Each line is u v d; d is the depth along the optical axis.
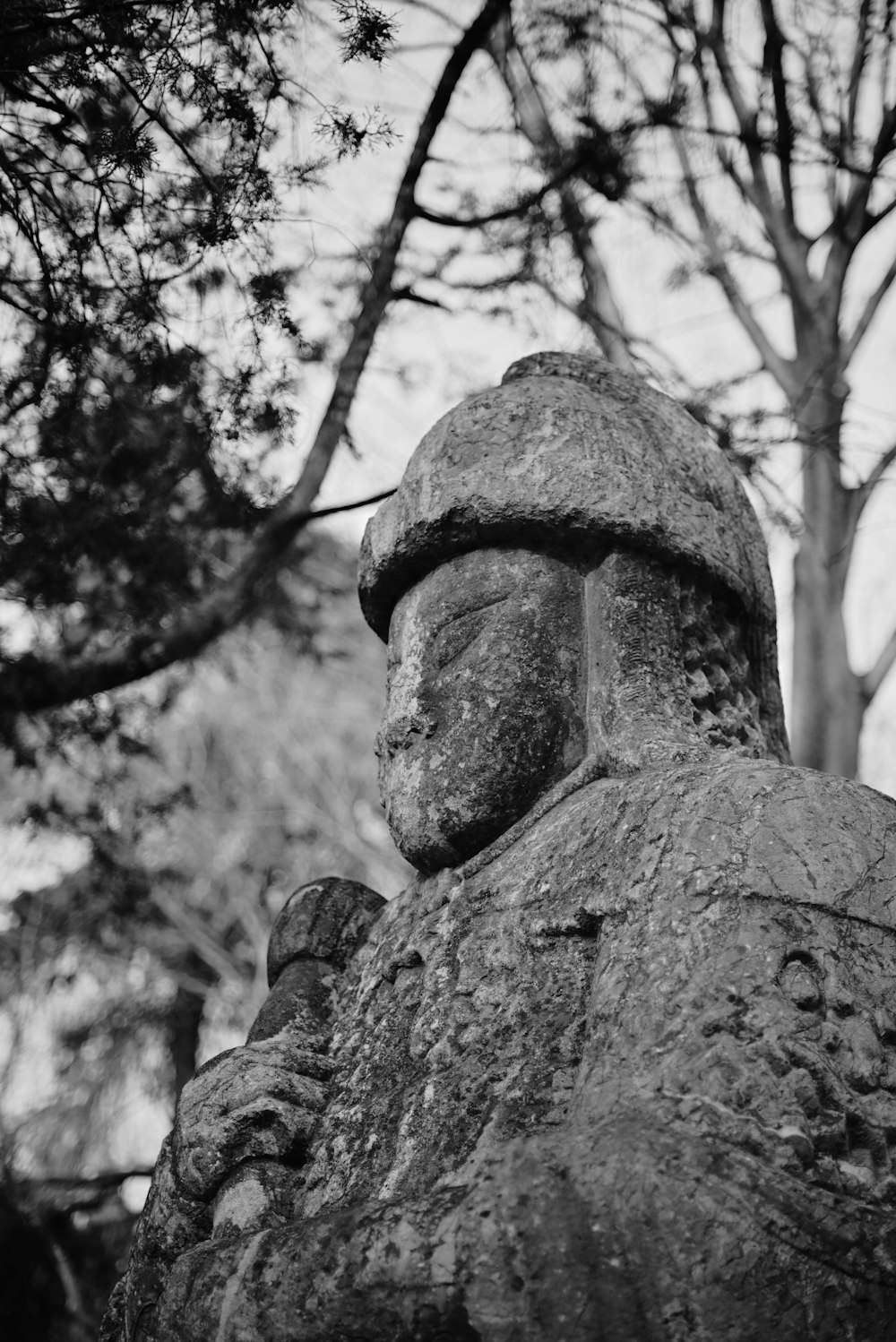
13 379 4.10
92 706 5.37
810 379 5.36
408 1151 2.42
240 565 5.11
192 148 3.69
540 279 4.90
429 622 2.83
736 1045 2.11
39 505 4.44
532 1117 2.33
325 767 12.52
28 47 3.54
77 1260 7.70
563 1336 1.98
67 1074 10.93
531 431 2.84
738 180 5.71
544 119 5.20
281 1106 2.62
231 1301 2.17
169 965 11.52
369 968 2.84
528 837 2.66
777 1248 1.98
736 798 2.34
